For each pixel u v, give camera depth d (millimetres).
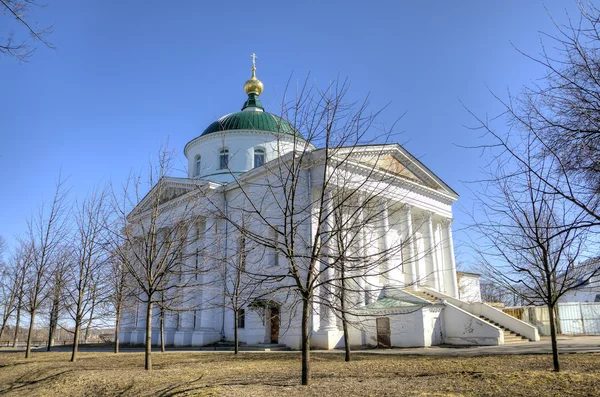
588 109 7715
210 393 11680
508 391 10141
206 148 41781
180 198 27453
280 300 28203
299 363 18328
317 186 24562
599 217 7605
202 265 25938
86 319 24281
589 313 36250
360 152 17266
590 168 8016
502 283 13891
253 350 27531
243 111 43938
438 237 38656
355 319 28875
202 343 31812
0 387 19031
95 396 14391
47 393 16094
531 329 28406
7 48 6891
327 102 13141
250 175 30922
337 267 13484
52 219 26828
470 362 16375
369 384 11891
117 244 20984
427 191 36781
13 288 37125
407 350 24906
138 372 16625
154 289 17875
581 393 9539
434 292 33219
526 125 8617
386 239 31406
